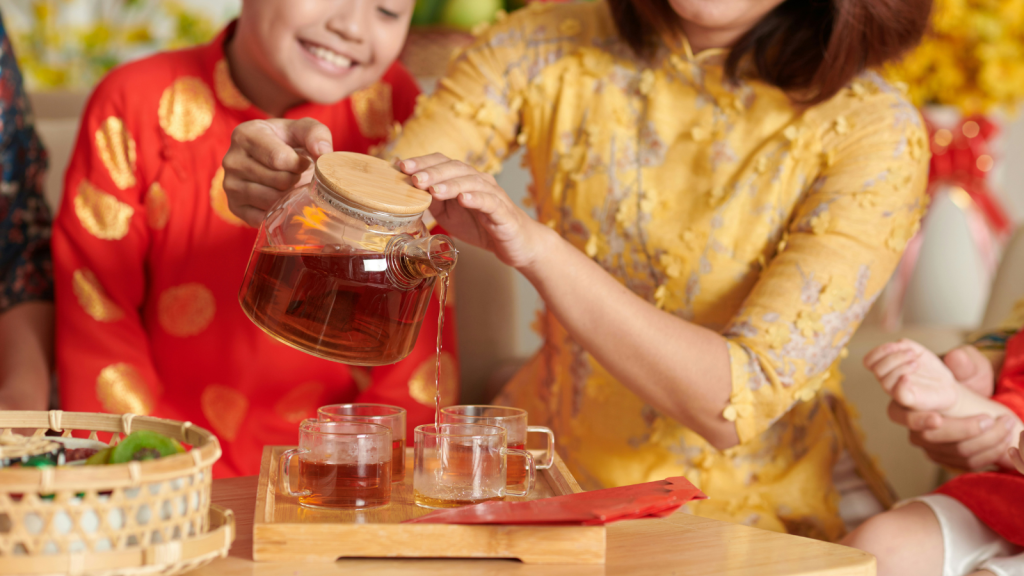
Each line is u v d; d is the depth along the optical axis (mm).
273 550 981
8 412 1028
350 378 1601
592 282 1240
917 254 2395
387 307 1062
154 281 1562
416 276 1050
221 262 1546
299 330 1064
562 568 985
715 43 1426
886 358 1342
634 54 1463
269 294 1072
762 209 1391
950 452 1389
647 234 1425
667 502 1022
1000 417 1354
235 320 1547
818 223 1331
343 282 1046
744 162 1404
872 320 2283
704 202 1409
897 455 1798
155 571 897
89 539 884
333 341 1062
